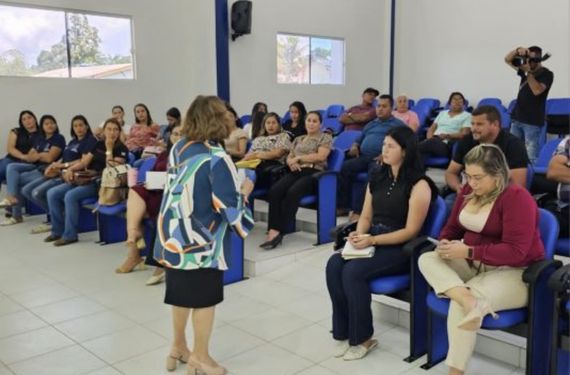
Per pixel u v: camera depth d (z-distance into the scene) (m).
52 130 5.35
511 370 2.21
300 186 3.80
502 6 7.49
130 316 2.86
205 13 7.18
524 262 1.91
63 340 2.57
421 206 2.29
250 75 7.70
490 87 7.76
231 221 2.01
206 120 2.02
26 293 3.23
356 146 4.62
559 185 2.65
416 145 2.38
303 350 2.43
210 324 2.13
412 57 8.76
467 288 1.88
